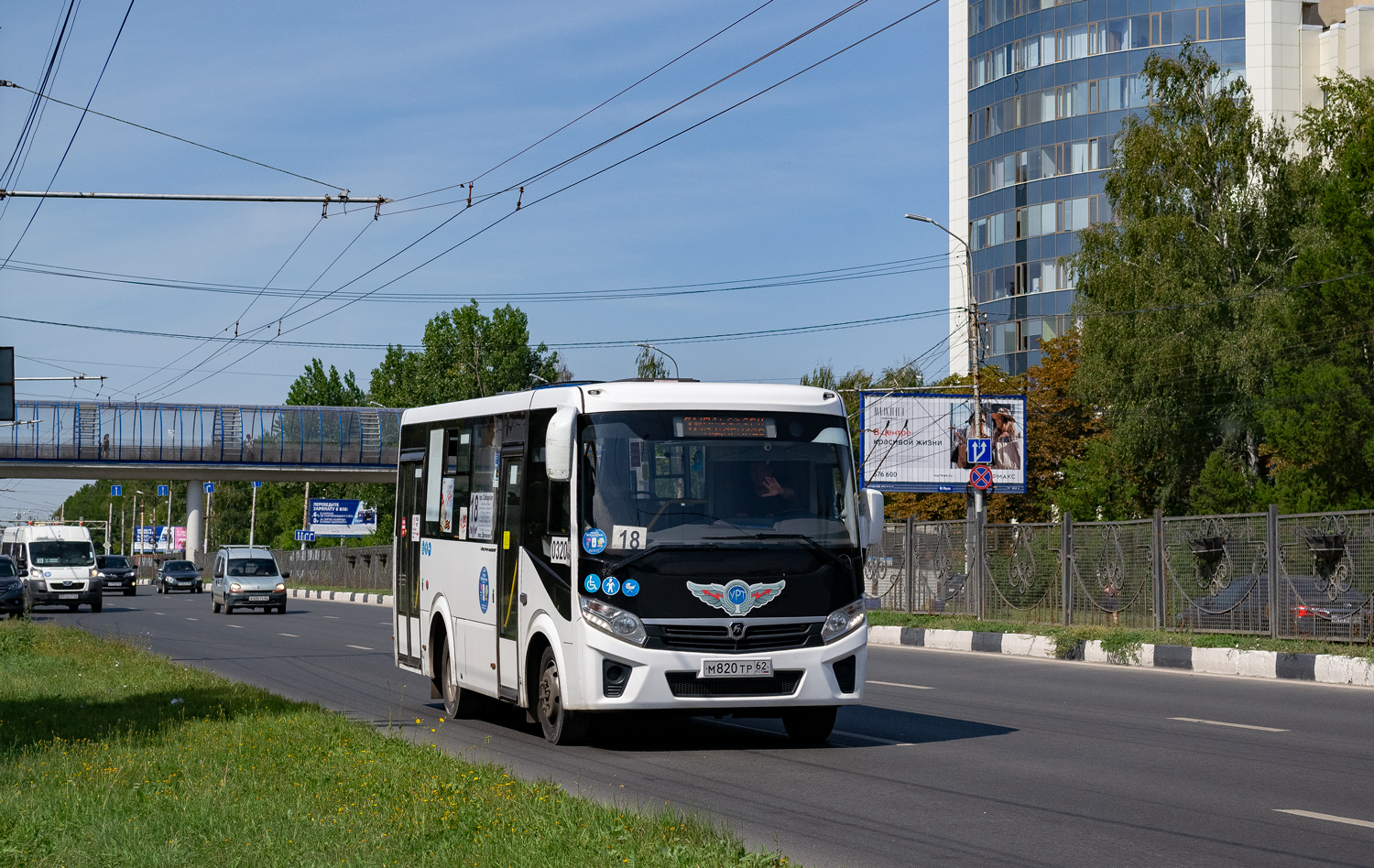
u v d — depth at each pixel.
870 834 7.92
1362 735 12.34
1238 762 10.73
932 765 10.59
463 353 98.12
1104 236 45.44
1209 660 19.50
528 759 10.98
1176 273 43.22
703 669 10.93
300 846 6.97
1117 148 46.44
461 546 13.94
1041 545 25.89
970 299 39.28
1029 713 14.18
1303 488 36.94
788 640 11.16
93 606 44.03
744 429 11.55
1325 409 36.06
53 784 9.03
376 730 11.77
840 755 11.17
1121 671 19.45
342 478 79.25
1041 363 60.25
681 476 11.34
